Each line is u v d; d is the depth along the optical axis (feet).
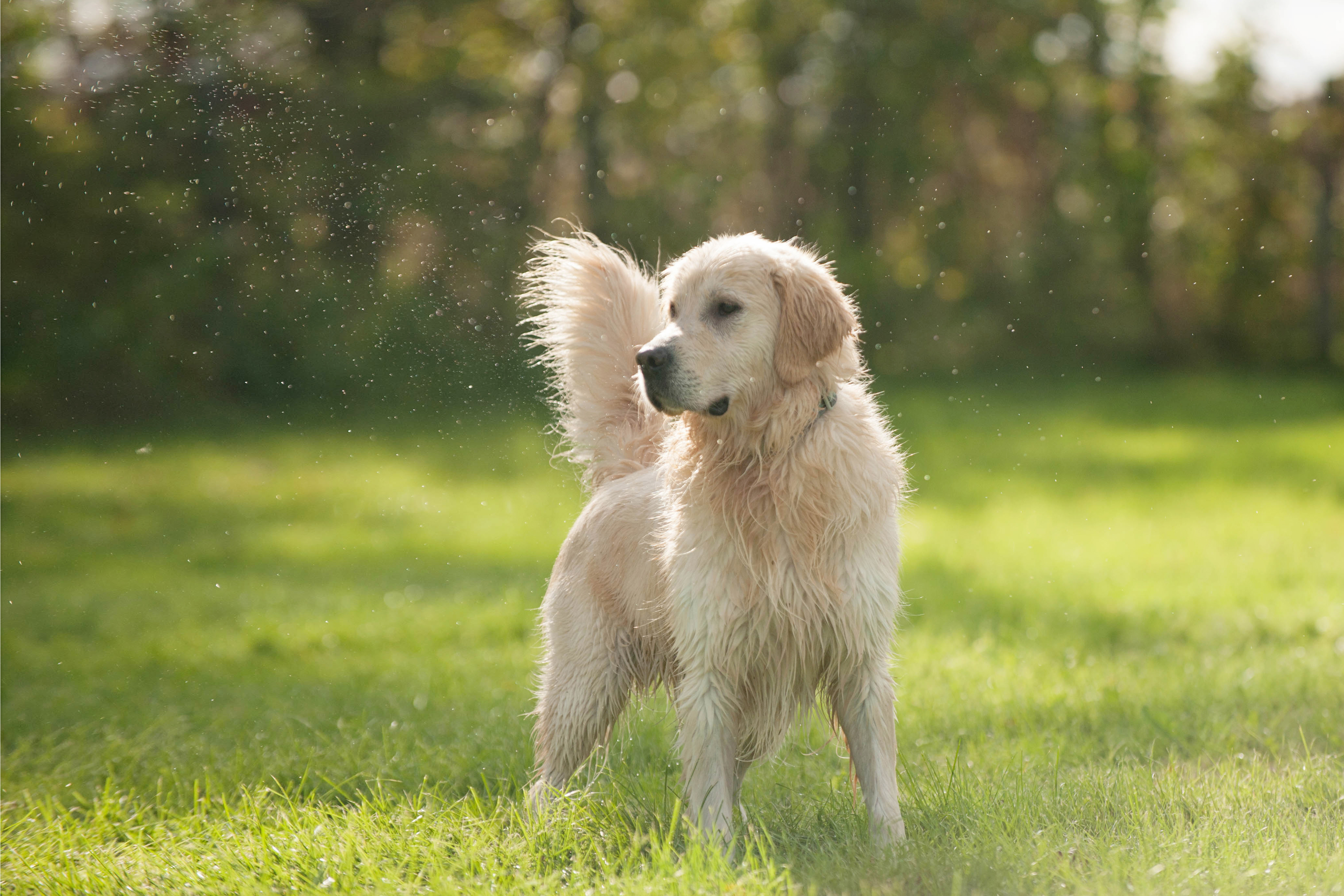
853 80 100.07
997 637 25.81
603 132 95.14
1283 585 30.17
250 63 64.23
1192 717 18.89
